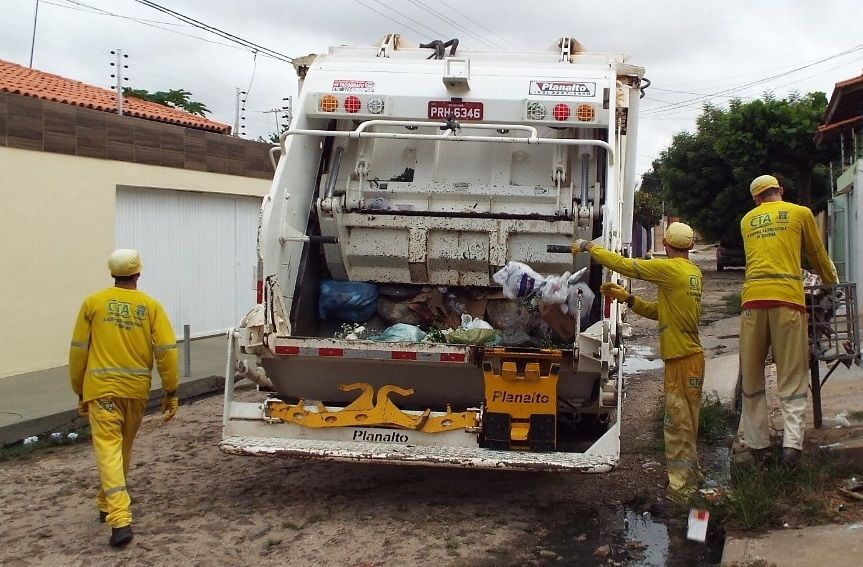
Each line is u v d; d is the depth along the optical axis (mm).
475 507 5527
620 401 5223
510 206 6164
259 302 5539
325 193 6336
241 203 14742
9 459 7094
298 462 6715
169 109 15984
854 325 5555
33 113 10492
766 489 4828
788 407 5090
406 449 5195
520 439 5230
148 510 5535
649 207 30609
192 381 9570
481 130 6254
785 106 23578
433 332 5820
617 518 5270
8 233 10234
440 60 6414
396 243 6258
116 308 5012
